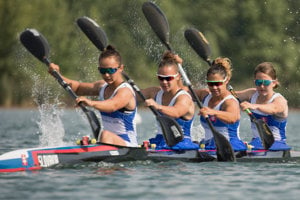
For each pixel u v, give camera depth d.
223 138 38.44
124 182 31.02
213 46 130.38
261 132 39.72
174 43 123.44
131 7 122.44
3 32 140.00
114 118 36.66
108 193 28.50
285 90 123.69
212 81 38.06
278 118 41.00
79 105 35.53
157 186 30.23
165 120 37.12
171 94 37.97
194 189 29.73
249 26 134.75
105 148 35.94
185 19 130.25
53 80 108.06
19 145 52.09
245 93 42.47
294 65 127.25
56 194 28.20
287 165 38.53
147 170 34.75
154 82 123.50
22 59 122.06
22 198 27.45
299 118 108.62
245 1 134.62
